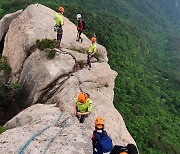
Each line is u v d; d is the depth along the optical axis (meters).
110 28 71.31
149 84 65.25
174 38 141.62
